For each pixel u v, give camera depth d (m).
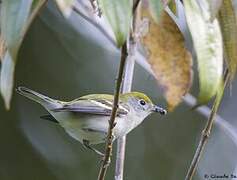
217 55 4.71
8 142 12.51
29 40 12.48
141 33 5.61
